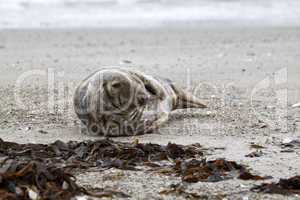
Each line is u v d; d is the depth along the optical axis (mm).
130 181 20906
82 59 55125
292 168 22625
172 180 21047
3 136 27562
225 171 21938
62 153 23641
